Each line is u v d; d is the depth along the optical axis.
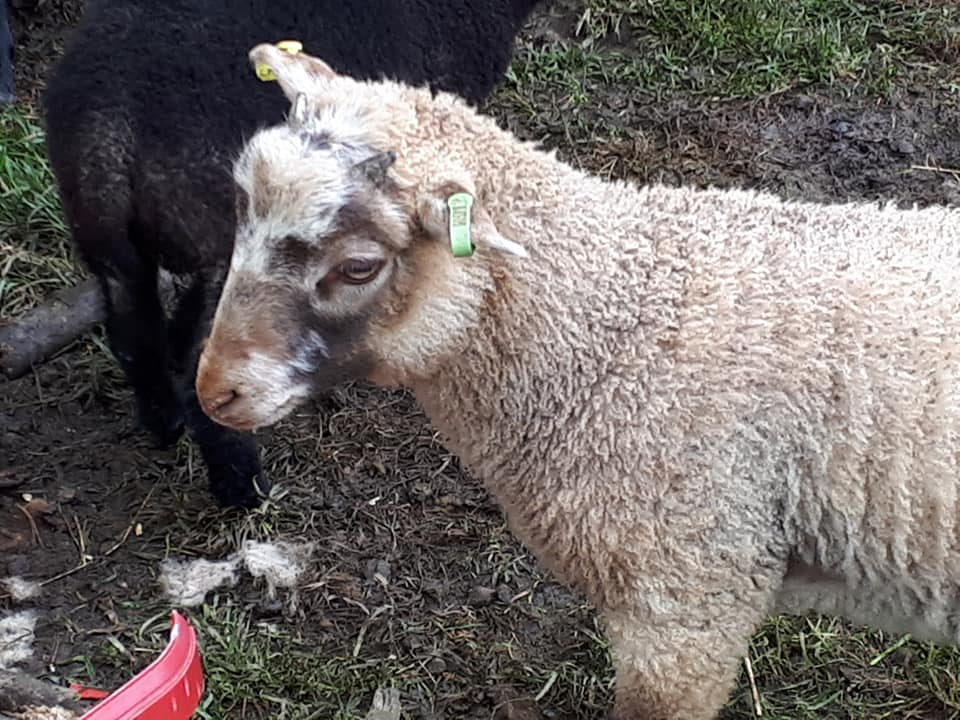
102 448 1.15
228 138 0.96
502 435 0.79
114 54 0.96
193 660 0.70
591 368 0.76
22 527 1.07
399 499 1.11
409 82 1.14
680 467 0.76
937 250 0.78
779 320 0.75
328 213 0.69
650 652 0.80
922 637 0.83
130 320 1.04
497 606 1.03
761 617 0.81
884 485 0.74
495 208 0.75
